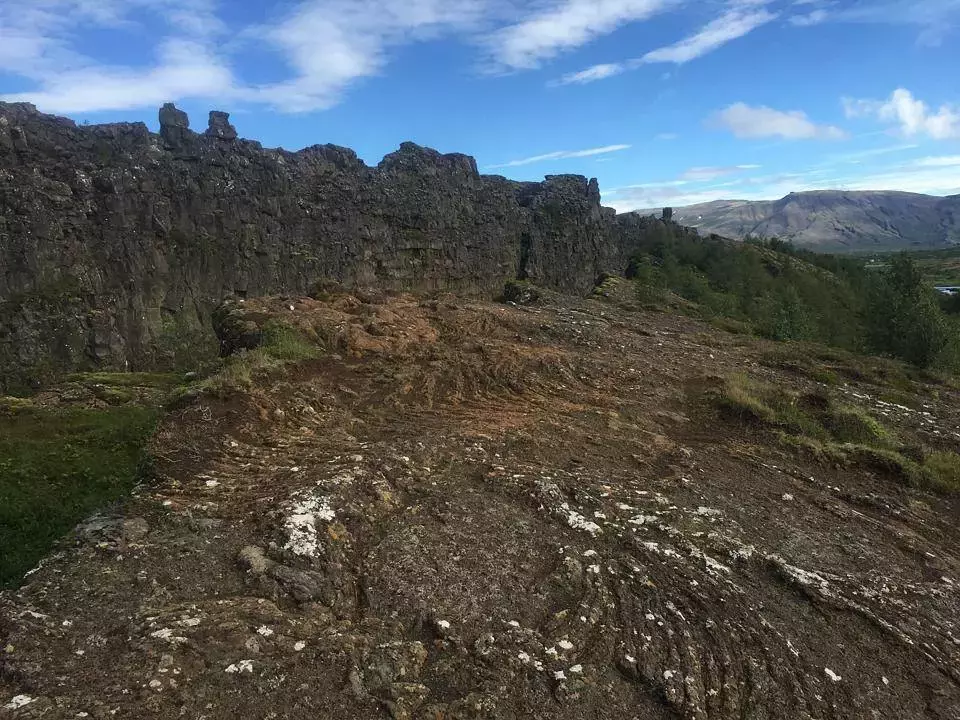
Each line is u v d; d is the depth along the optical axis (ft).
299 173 139.54
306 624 18.81
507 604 20.99
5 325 92.17
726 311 151.94
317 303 60.64
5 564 25.05
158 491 26.91
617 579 22.84
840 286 245.86
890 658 20.33
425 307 67.56
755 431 40.96
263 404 36.01
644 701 17.49
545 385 46.47
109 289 105.50
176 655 16.71
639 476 31.99
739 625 20.86
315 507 24.95
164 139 119.85
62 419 49.88
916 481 35.83
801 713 17.57
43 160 103.09
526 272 200.44
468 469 30.99
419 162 169.89
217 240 121.19
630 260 251.60
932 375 72.38
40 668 16.20
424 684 17.11
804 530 28.27
